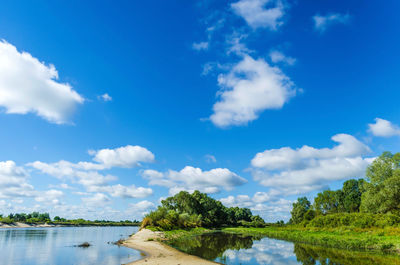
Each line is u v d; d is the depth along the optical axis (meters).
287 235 65.38
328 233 55.12
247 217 196.00
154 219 73.19
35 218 195.12
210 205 140.75
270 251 37.94
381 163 60.91
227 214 169.88
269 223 181.12
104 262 25.94
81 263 25.48
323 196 117.12
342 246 39.38
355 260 28.06
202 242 52.03
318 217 81.50
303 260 29.59
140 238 53.84
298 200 132.88
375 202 53.53
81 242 49.94
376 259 28.47
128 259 27.83
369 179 63.06
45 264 25.09
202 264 24.98
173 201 119.62
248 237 68.69
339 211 109.00
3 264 25.36
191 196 123.50
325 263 26.95
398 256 30.47
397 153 59.12
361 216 58.97
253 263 27.97
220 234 82.25
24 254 32.31
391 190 49.94
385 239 37.31
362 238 40.56
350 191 107.19
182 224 89.62
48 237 64.81
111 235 77.44
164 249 37.41
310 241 50.06
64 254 32.03
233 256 32.75
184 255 31.38
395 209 52.09
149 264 24.05
